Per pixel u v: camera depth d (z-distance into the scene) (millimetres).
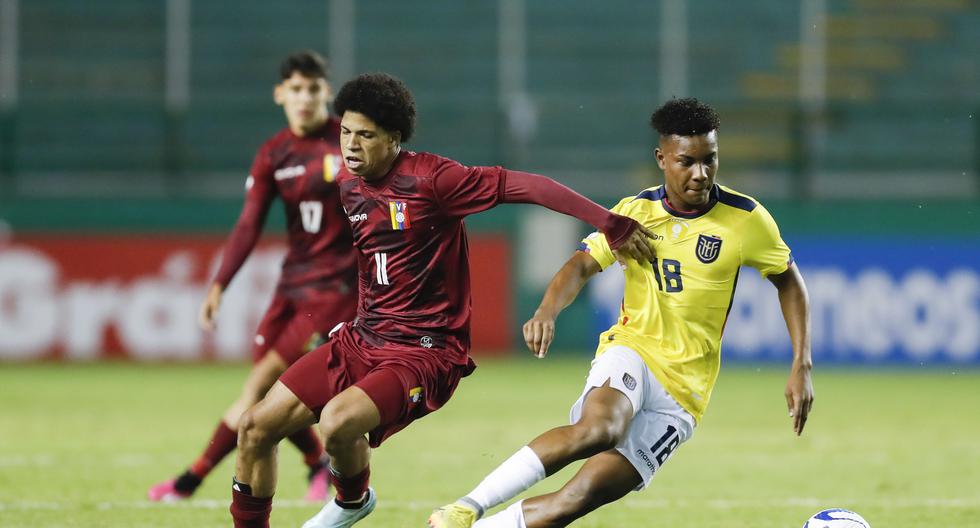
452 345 18750
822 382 57688
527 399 49438
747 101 73312
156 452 34719
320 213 26406
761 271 19469
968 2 82438
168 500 26125
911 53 81625
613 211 19188
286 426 18125
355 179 18859
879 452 35438
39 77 78750
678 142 18344
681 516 24766
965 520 24375
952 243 63375
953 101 73875
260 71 79188
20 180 71500
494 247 65062
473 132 71438
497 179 18375
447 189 18281
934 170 72562
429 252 18562
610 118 73000
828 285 63500
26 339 63719
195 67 79062
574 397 50188
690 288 19000
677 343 19016
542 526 18312
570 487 18500
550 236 64812
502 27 78875
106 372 60062
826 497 27312
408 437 38344
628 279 19406
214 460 26141
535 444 17234
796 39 81250
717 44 81125
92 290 63656
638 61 80125
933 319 63219
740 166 72938
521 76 78188
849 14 81750
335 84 75625
